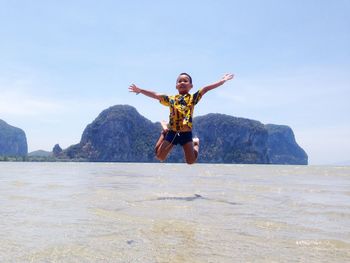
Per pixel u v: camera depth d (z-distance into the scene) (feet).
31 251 12.58
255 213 21.77
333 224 18.62
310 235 15.92
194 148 24.64
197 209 22.79
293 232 16.48
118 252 12.59
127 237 14.80
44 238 14.47
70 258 11.84
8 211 20.90
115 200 26.48
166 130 24.67
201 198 29.09
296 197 31.76
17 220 18.17
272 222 18.80
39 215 19.67
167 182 50.44
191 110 24.32
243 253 12.75
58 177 62.80
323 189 42.24
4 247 13.03
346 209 24.07
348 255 12.76
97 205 23.70
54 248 12.98
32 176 66.44
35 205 23.43
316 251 13.24
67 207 22.67
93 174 80.12
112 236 14.94
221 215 20.70
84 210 21.53
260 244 14.11
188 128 24.17
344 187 46.75
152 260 11.75
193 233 15.78
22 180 51.52
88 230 16.02
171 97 24.41
